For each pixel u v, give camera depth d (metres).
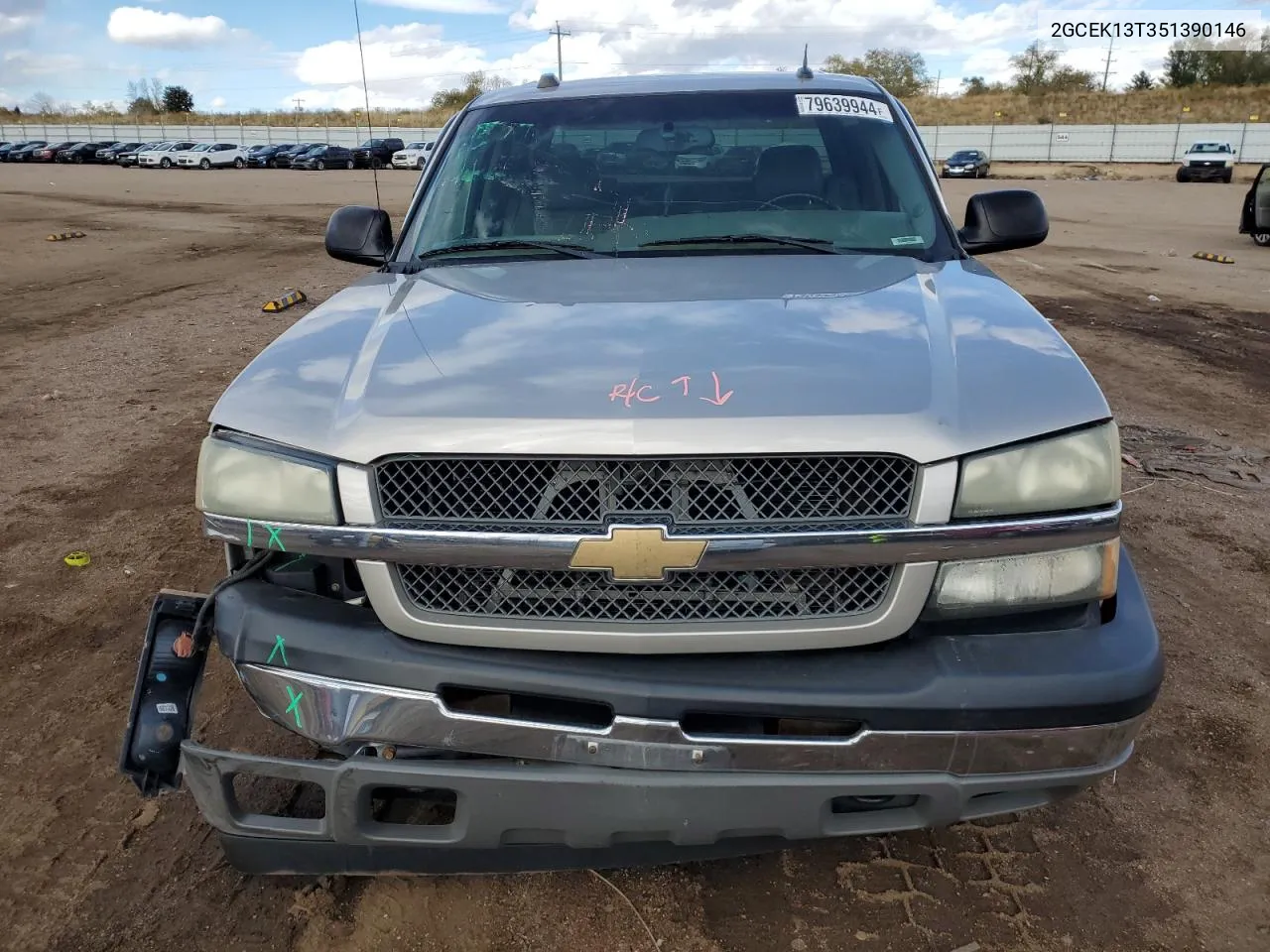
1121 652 1.91
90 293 11.22
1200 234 17.88
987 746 1.86
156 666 2.12
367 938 2.20
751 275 2.64
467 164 3.25
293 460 1.97
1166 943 2.20
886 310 2.33
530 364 2.06
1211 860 2.46
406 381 2.04
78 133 68.00
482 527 1.88
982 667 1.87
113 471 5.32
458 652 1.94
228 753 2.02
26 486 5.09
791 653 1.92
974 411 1.91
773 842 2.10
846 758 1.87
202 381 7.25
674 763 1.88
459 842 1.99
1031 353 2.11
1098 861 2.45
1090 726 1.88
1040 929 2.23
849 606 1.91
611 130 3.26
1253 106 55.41
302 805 2.61
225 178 35.31
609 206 3.07
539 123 3.33
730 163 3.17
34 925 2.25
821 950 2.17
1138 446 5.75
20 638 3.53
